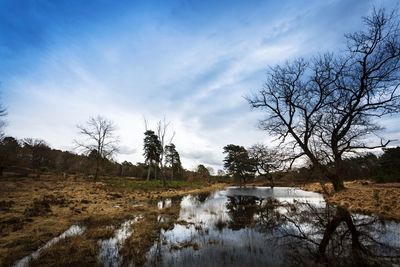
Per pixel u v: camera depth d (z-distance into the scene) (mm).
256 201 23172
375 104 19625
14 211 13961
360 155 21859
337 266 6895
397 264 6953
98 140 41500
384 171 32938
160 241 9461
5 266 6953
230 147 69938
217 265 7074
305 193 31094
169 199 24984
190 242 9289
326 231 10664
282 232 10719
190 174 81688
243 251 8250
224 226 12102
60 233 10344
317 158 22812
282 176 26172
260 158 26453
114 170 69188
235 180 73562
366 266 6863
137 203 20594
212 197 27844
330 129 22016
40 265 6980
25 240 9070
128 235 10109
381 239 9164
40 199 18484
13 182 29969
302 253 7980
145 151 57844
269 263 7184
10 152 42500
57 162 72625
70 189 27141
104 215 14320
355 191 19750
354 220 12500
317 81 21828
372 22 19188
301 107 22375
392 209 13555
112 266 6980
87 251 8047
